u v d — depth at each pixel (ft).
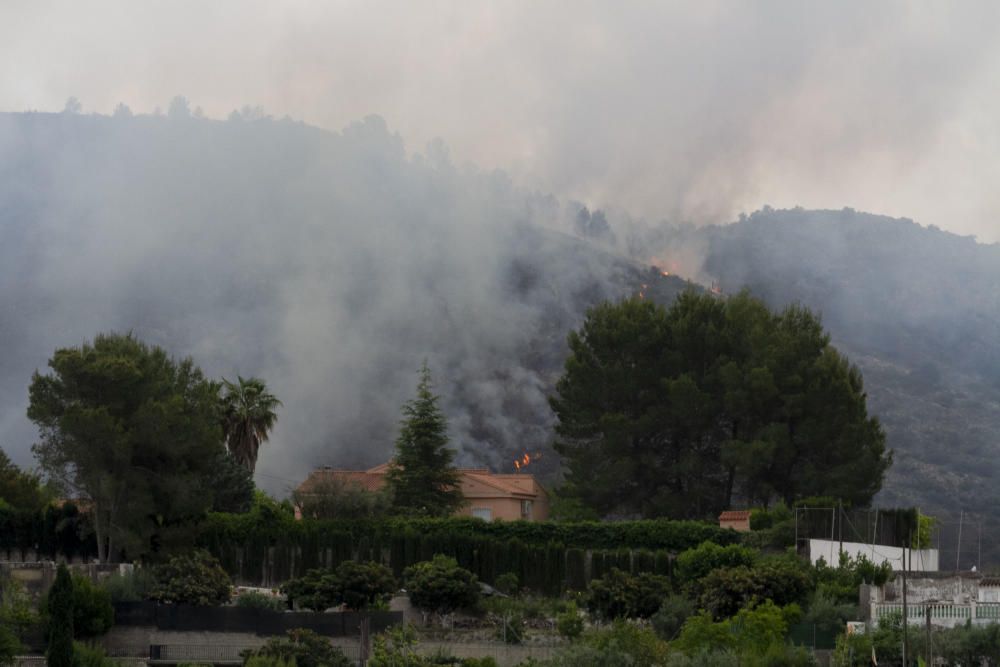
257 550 278.87
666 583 250.37
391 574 248.93
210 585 238.27
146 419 274.57
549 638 222.89
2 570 236.43
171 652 217.56
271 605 238.07
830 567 248.11
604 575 250.37
